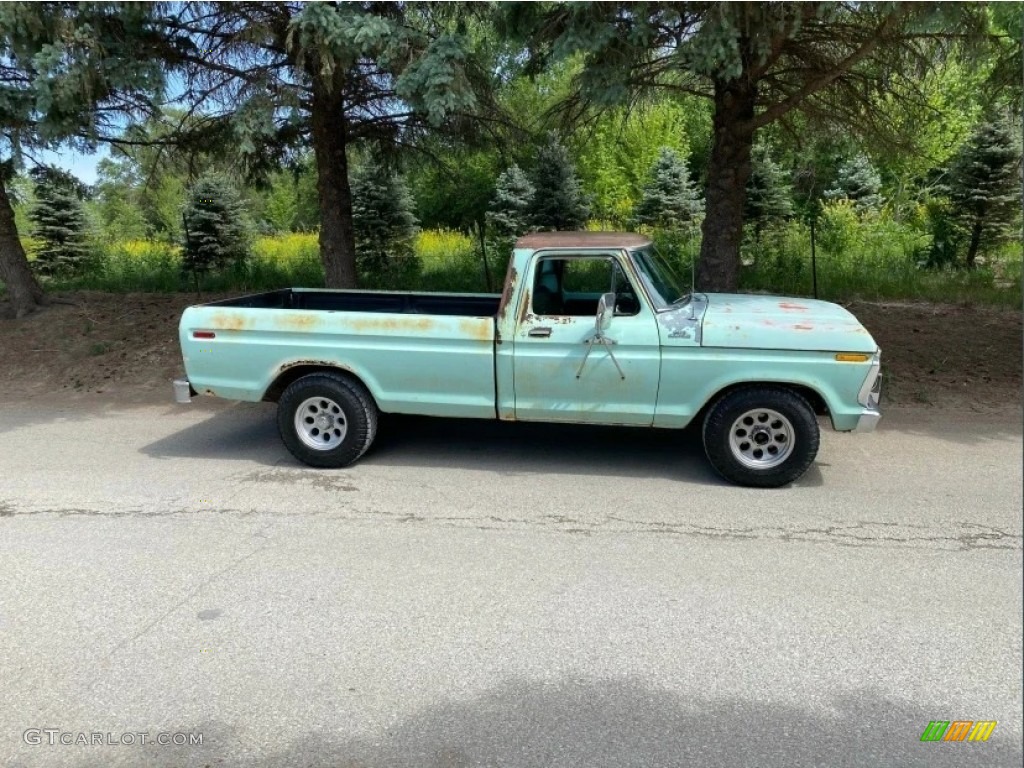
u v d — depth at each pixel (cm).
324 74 734
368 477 596
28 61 725
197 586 411
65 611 386
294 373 639
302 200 3419
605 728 293
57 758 279
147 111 938
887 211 2602
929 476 581
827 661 335
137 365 1024
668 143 3134
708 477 588
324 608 386
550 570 427
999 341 1012
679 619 372
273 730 294
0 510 529
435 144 1152
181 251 1875
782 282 1367
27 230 2388
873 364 530
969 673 326
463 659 339
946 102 1738
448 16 777
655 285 580
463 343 585
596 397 576
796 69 903
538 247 571
